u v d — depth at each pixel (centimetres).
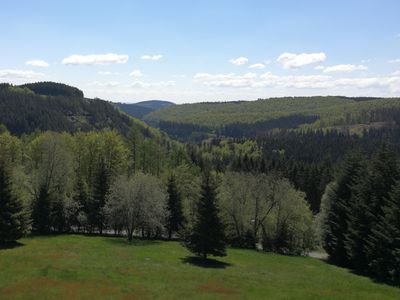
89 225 7894
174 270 4447
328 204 6378
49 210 7331
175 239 7612
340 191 6184
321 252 7831
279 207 7156
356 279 4831
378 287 4309
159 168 11225
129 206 6969
